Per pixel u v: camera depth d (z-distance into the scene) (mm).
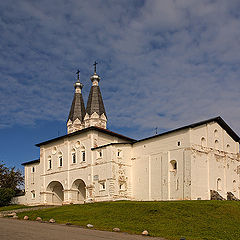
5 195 64562
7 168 75625
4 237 23422
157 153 51469
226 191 51625
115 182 51781
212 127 51938
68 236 24172
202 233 27266
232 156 54906
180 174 47656
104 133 57500
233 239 25500
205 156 49219
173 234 26875
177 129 48969
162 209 35562
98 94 67938
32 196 65688
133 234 26578
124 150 54312
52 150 62656
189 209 35250
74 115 69688
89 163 55094
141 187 52625
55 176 60812
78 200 58125
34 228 28609
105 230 28297
